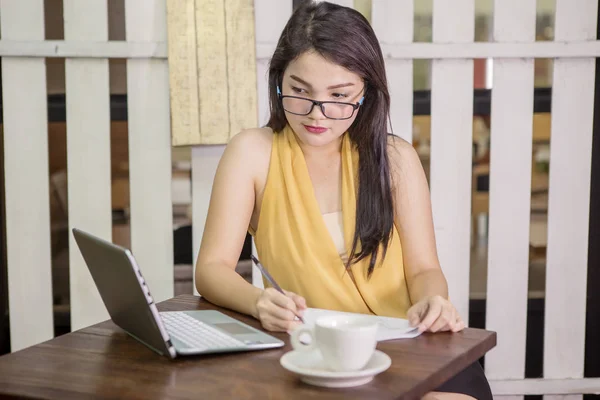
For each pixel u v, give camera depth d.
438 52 2.30
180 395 1.00
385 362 1.06
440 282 1.62
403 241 1.73
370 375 1.03
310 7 1.59
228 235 1.66
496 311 2.41
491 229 2.39
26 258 2.33
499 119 2.35
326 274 1.63
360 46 1.54
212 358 1.15
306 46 1.52
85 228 2.33
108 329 1.33
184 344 1.18
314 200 1.65
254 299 1.41
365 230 1.65
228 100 2.27
